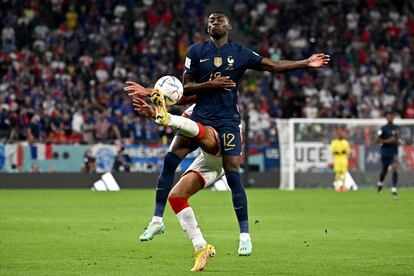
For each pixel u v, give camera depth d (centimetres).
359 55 11850
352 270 2675
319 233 3941
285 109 10738
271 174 9369
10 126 8994
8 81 9781
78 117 9269
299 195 7619
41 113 9225
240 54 2786
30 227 4169
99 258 2942
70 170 8869
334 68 11531
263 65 2800
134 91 2673
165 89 2612
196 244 2636
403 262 2877
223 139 2722
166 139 9162
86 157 8900
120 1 11550
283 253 3131
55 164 8819
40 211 5356
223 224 4412
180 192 2678
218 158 2736
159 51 11050
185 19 11650
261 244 3447
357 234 3891
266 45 11850
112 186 8556
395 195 7131
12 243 3416
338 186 8694
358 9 12538
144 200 6675
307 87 11156
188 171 2716
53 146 8806
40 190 8431
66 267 2703
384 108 11200
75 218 4791
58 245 3350
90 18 11175
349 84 11381
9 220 4591
